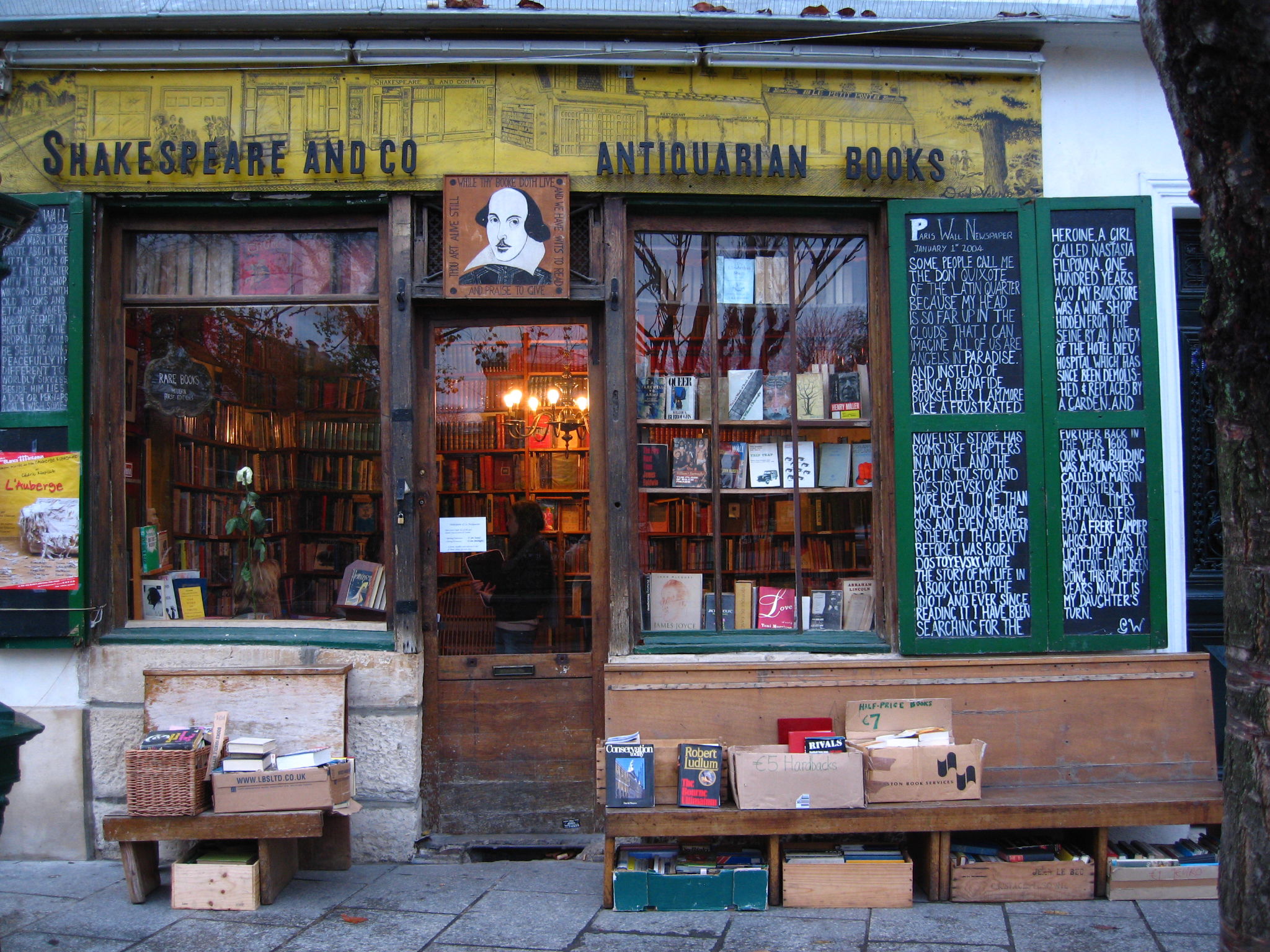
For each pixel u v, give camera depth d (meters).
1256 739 2.29
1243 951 2.29
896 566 4.31
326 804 3.73
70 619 4.25
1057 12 4.27
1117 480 4.28
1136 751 4.11
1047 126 4.46
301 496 4.54
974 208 4.34
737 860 3.80
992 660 4.14
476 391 4.51
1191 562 4.75
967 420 4.29
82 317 4.30
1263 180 2.20
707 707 4.05
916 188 4.37
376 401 4.49
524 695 4.44
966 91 4.41
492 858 4.42
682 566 4.52
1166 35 2.30
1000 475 4.29
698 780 3.73
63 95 4.34
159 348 4.59
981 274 4.33
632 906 3.67
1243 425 2.31
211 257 4.59
